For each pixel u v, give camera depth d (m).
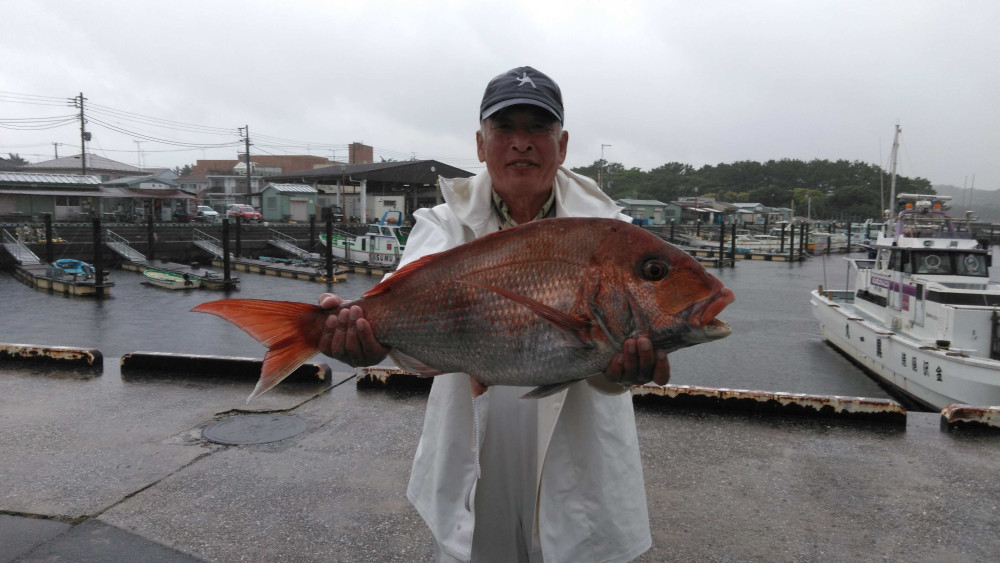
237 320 1.86
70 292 25.81
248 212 53.28
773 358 16.41
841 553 3.01
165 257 38.12
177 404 5.12
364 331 1.80
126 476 3.79
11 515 3.29
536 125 1.95
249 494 3.58
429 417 2.13
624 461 1.99
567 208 2.11
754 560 2.96
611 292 1.63
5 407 5.00
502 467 2.08
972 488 3.67
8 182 45.00
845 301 18.28
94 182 48.91
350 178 59.56
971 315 11.05
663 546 3.08
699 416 4.84
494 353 1.74
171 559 2.92
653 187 123.00
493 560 2.14
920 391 11.46
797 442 4.36
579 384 1.95
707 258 47.00
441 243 2.03
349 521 3.30
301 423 4.71
